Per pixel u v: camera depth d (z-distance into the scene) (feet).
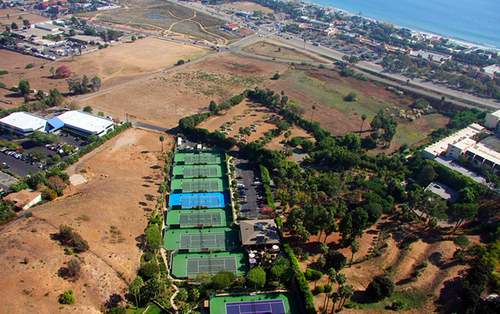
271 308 434.30
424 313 414.41
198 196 631.97
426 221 580.71
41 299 384.06
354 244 472.03
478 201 628.28
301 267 484.74
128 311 410.72
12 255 419.33
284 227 565.12
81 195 584.81
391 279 461.78
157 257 495.82
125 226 524.93
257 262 500.33
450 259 488.44
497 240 496.23
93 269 428.97
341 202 585.22
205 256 511.40
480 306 416.87
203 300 438.81
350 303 425.69
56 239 454.40
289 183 621.31
